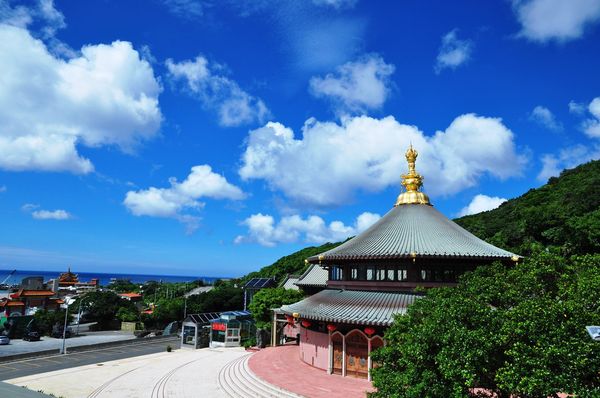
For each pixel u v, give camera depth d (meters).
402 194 47.25
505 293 20.86
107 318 104.75
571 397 15.70
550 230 70.50
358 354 36.09
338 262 42.44
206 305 105.06
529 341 16.12
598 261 22.92
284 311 42.50
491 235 86.38
